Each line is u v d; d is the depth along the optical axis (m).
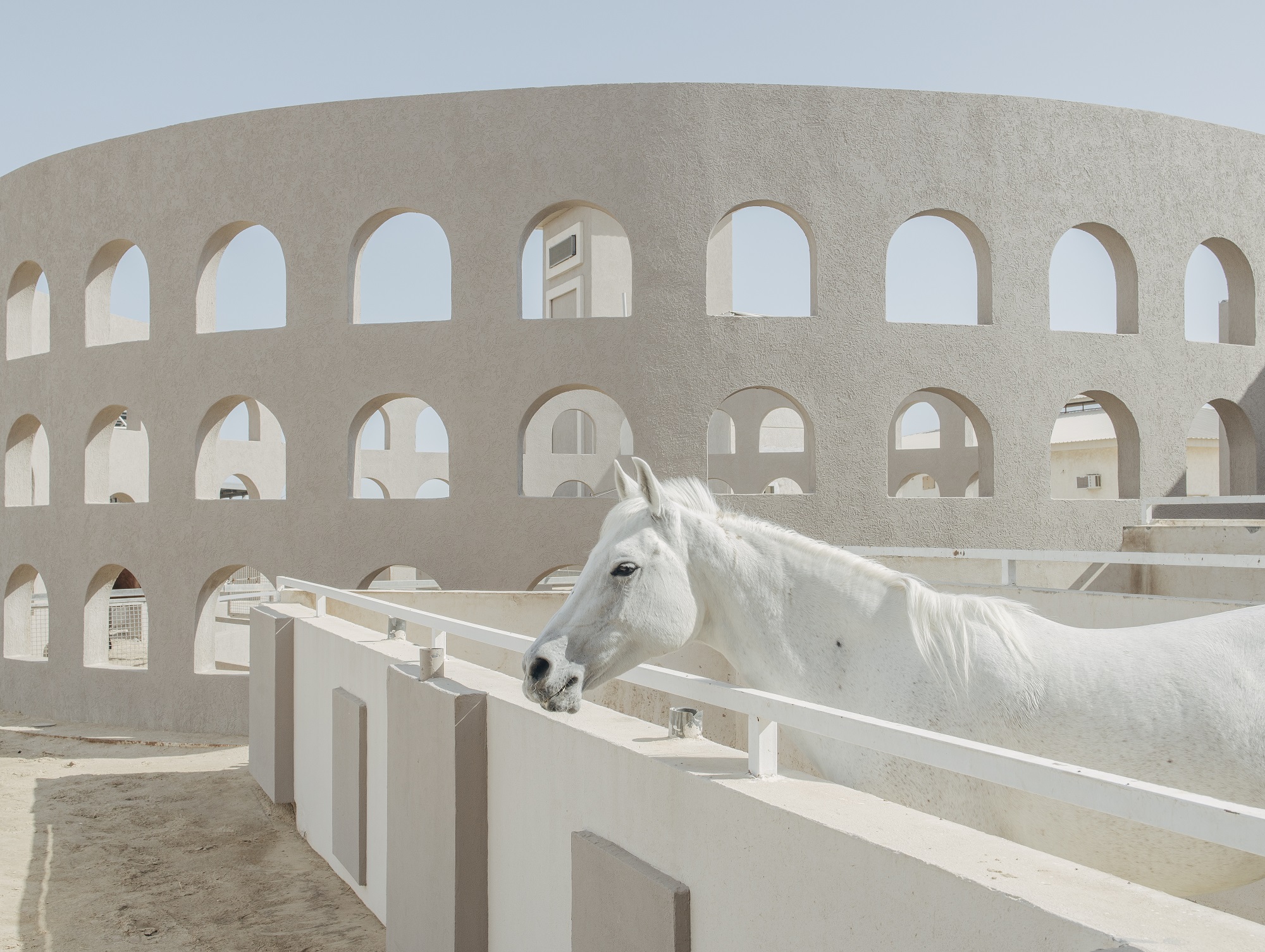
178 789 10.50
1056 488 31.00
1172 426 14.25
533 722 3.99
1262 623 3.15
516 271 13.80
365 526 14.12
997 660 3.22
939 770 3.19
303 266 14.48
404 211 14.37
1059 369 13.88
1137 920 1.74
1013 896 1.86
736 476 24.36
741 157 13.52
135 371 15.56
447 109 14.02
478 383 13.83
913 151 13.69
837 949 2.29
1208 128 14.68
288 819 8.90
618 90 13.65
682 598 3.54
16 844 8.63
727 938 2.70
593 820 3.46
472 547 13.77
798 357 13.46
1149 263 14.24
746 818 2.63
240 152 14.88
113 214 15.92
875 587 3.49
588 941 3.37
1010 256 13.81
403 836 5.27
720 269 22.38
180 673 15.02
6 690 17.17
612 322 13.56
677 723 3.38
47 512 16.69
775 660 3.56
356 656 6.82
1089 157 14.09
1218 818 1.63
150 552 15.30
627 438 25.62
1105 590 10.70
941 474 24.16
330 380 14.30
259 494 28.58
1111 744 3.02
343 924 6.37
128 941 6.35
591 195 13.63
